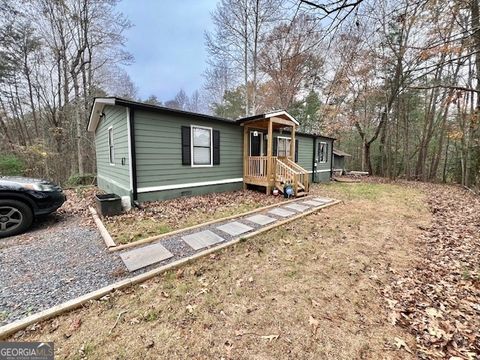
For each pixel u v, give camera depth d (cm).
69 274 282
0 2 1125
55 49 1262
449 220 550
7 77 1328
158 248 359
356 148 2252
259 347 185
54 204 457
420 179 1548
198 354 177
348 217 564
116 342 187
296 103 1739
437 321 217
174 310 224
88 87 1448
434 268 321
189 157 725
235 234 424
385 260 343
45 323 205
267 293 255
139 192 618
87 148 1572
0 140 1373
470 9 340
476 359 175
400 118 1616
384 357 179
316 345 188
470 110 1009
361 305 240
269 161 805
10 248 354
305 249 372
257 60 1097
